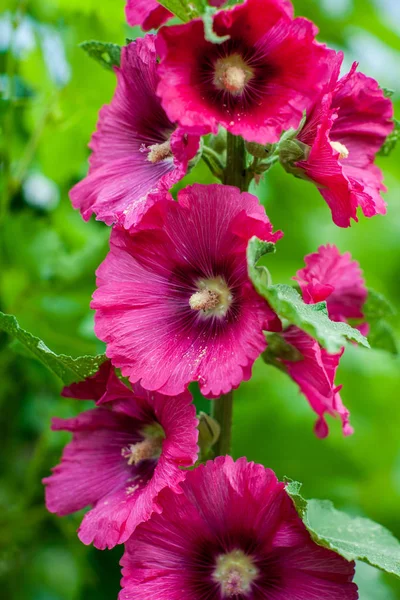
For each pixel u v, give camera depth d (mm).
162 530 807
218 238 808
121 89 856
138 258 823
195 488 801
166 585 810
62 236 1126
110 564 1047
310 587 812
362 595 1247
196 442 791
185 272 827
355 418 1366
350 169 866
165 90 773
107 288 819
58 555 1131
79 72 1037
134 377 803
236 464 799
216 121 778
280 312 759
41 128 1062
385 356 1412
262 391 1263
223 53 795
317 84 781
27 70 1081
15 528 1077
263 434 1265
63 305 1064
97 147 867
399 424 1377
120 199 835
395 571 793
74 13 1039
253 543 818
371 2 1176
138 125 862
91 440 867
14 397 1144
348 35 1194
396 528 1359
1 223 1062
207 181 1028
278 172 1284
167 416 810
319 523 903
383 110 861
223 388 779
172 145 776
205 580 823
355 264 904
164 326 817
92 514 832
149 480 828
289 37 782
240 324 792
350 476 1314
